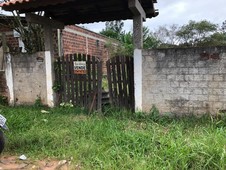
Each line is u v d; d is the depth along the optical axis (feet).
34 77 23.99
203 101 18.16
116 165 11.30
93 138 14.61
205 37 59.31
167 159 11.25
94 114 20.35
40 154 13.05
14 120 17.69
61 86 23.18
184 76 18.44
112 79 21.25
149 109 19.62
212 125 15.81
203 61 17.87
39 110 21.99
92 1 20.34
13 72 24.81
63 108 22.27
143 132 14.94
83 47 39.75
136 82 19.76
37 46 26.86
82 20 25.71
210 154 11.05
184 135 14.29
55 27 24.08
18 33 28.48
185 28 61.82
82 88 22.30
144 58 19.36
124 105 21.06
